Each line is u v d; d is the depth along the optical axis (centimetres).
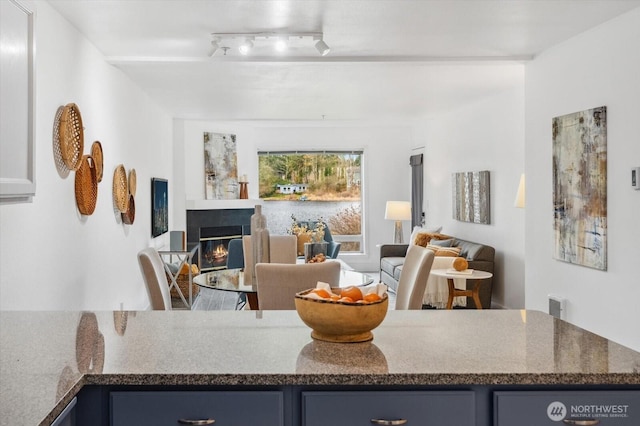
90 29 404
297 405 157
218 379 154
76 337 196
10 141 197
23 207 312
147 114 669
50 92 351
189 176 909
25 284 315
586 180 418
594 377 155
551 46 465
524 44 458
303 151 1050
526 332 203
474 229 773
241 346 183
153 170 708
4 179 191
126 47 452
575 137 431
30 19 214
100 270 457
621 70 383
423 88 652
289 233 1057
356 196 1070
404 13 378
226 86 625
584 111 419
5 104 193
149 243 675
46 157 344
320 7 365
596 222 407
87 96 428
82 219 413
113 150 502
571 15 384
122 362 165
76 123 391
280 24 400
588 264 417
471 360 167
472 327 211
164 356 171
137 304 597
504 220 680
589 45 418
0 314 234
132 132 580
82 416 157
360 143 1054
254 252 400
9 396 138
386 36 432
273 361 166
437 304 682
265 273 327
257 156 1041
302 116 883
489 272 669
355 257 1058
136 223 598
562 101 454
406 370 157
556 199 459
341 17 386
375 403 155
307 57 495
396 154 1060
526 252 515
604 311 404
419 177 998
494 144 704
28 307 319
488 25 407
